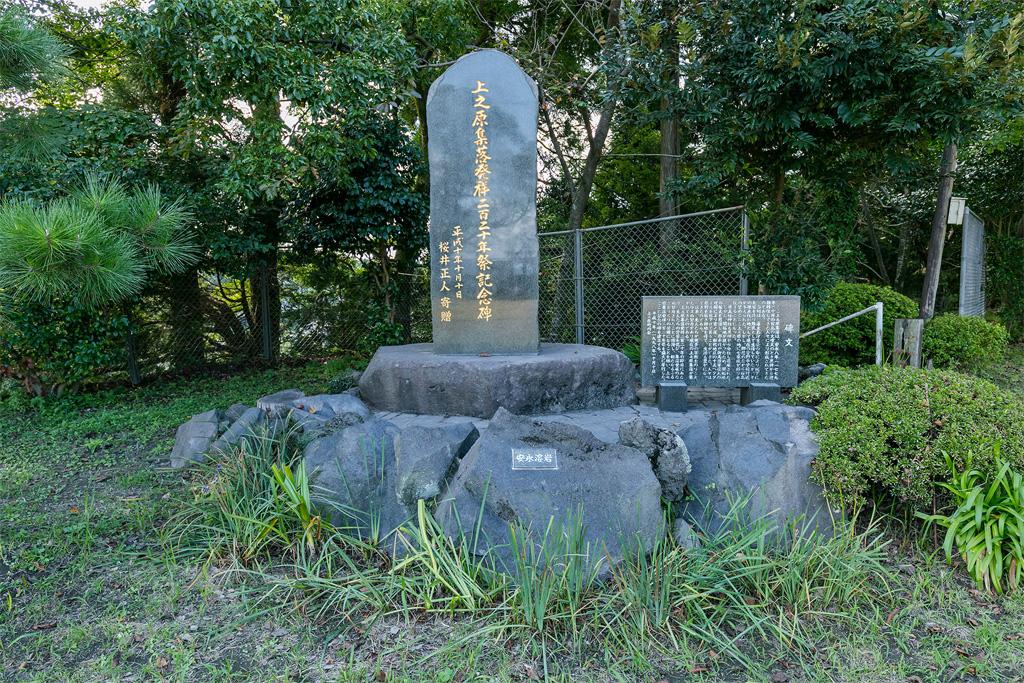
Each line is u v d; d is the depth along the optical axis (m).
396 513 2.75
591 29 8.59
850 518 2.83
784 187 5.64
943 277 11.95
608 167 10.25
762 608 2.27
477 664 2.00
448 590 2.35
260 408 4.07
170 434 4.66
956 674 1.97
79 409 5.57
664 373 4.78
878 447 2.65
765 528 2.44
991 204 10.82
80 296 3.53
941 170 8.00
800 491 2.74
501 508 2.49
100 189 3.93
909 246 12.16
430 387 4.64
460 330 4.96
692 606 2.24
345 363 7.46
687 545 2.52
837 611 2.28
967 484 2.54
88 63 7.59
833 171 5.38
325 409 3.98
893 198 11.24
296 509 2.60
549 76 7.80
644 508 2.54
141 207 3.90
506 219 4.88
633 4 5.50
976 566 2.41
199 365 7.62
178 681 1.93
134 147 6.08
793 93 4.92
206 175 6.74
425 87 8.70
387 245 7.61
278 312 8.34
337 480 2.88
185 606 2.35
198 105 5.32
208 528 2.78
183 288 7.35
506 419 2.80
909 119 4.61
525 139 4.85
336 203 7.25
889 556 2.67
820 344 6.48
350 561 2.47
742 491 2.72
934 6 4.60
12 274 3.10
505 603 2.20
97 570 2.60
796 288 5.29
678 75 5.48
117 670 1.98
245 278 7.42
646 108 5.71
